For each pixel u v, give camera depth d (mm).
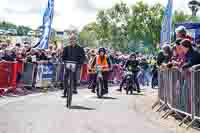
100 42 77000
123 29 77875
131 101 15195
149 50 75312
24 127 8594
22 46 19234
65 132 8180
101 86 16234
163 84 12797
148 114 11664
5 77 15625
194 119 9398
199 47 11664
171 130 9023
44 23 22812
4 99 14086
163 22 16094
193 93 9469
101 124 9383
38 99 14422
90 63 19219
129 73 19109
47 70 19344
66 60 13086
